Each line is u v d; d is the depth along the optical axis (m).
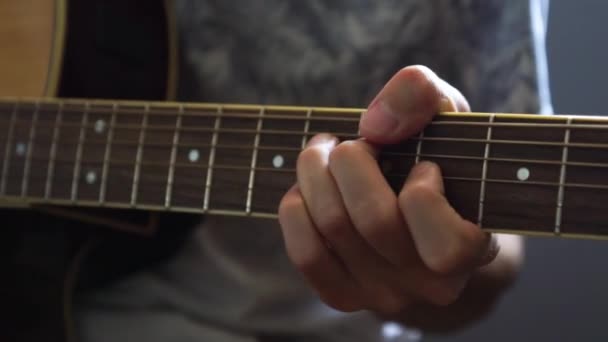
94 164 0.63
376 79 0.75
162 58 0.72
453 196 0.49
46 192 0.65
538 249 1.12
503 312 1.14
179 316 0.73
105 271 0.73
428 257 0.48
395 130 0.49
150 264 0.74
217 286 0.73
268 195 0.54
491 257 0.51
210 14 0.76
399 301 0.53
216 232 0.73
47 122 0.65
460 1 0.73
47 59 0.71
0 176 0.67
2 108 0.67
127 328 0.72
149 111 0.60
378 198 0.48
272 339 0.74
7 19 0.72
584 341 1.11
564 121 0.47
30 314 0.72
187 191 0.57
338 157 0.48
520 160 0.48
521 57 0.70
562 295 1.12
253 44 0.76
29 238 0.72
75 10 0.71
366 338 0.76
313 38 0.75
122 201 0.61
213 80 0.76
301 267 0.51
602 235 0.47
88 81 0.71
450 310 0.71
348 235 0.50
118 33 0.71
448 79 0.74
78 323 0.73
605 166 0.46
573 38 1.10
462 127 0.49
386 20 0.75
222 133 0.56
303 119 0.53
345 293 0.53
